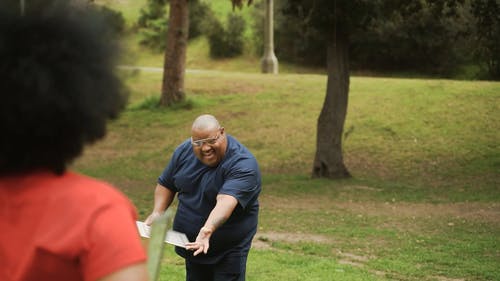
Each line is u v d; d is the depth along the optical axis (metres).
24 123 1.88
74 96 1.91
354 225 14.63
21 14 1.92
